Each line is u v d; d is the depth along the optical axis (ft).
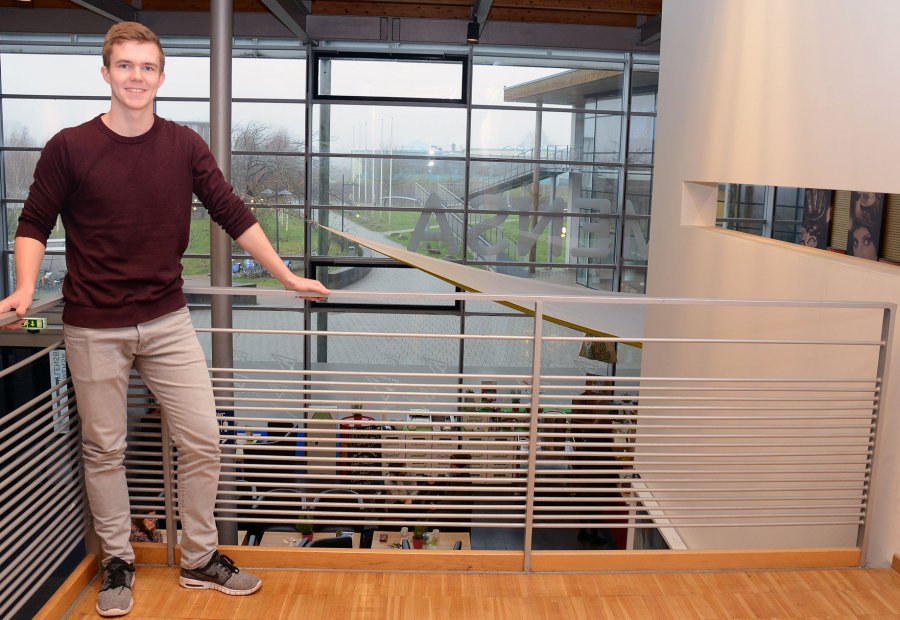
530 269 38.01
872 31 9.37
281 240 37.47
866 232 17.11
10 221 36.70
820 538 10.23
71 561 13.70
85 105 36.17
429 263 23.62
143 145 6.24
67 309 6.52
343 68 36.37
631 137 36.83
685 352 15.66
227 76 16.90
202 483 7.15
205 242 37.70
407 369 38.27
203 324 37.93
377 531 21.50
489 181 37.32
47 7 34.94
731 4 14.02
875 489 8.49
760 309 12.10
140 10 34.58
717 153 14.58
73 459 7.42
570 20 35.42
